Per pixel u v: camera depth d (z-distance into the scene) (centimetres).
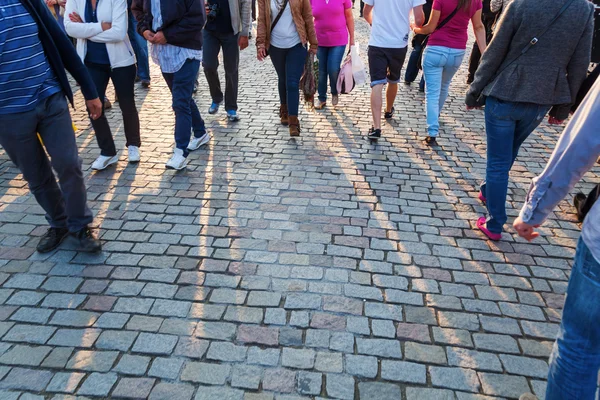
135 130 448
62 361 230
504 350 243
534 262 317
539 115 303
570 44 277
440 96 536
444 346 244
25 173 291
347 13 593
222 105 638
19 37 250
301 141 517
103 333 247
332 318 260
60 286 283
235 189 405
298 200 388
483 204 391
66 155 283
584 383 164
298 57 495
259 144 507
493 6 714
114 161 443
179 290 280
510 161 323
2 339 243
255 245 326
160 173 435
